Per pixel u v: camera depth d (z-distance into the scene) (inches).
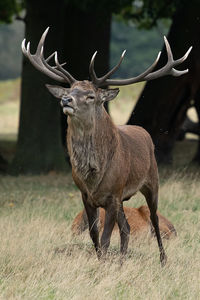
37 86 1841.8
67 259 837.8
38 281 756.0
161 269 821.9
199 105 2162.9
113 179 810.8
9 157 2338.8
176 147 2662.4
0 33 6599.4
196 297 721.6
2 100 4968.0
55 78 833.5
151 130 1947.6
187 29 1845.5
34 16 1813.5
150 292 725.9
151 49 5836.6
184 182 1519.4
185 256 892.0
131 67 5708.7
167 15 2060.8
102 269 791.7
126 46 5831.7
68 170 1868.8
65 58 2074.3
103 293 708.0
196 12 1831.9
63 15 1839.3
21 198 1396.4
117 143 816.9
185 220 1139.9
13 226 1026.7
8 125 3870.6
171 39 1883.6
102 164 798.5
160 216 1047.0
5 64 6594.5
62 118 2185.0
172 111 1943.9
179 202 1302.9
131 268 800.9
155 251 929.5
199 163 2112.5
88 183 806.5
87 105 766.5
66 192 1493.6
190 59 1855.3
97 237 836.6
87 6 1846.7
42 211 1208.8
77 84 783.7
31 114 1849.2
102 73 2049.7
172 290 738.2
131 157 854.5
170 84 1898.4
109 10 1856.5
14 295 713.6
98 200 818.8
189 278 776.3
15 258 845.2
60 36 1829.5
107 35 2058.3
